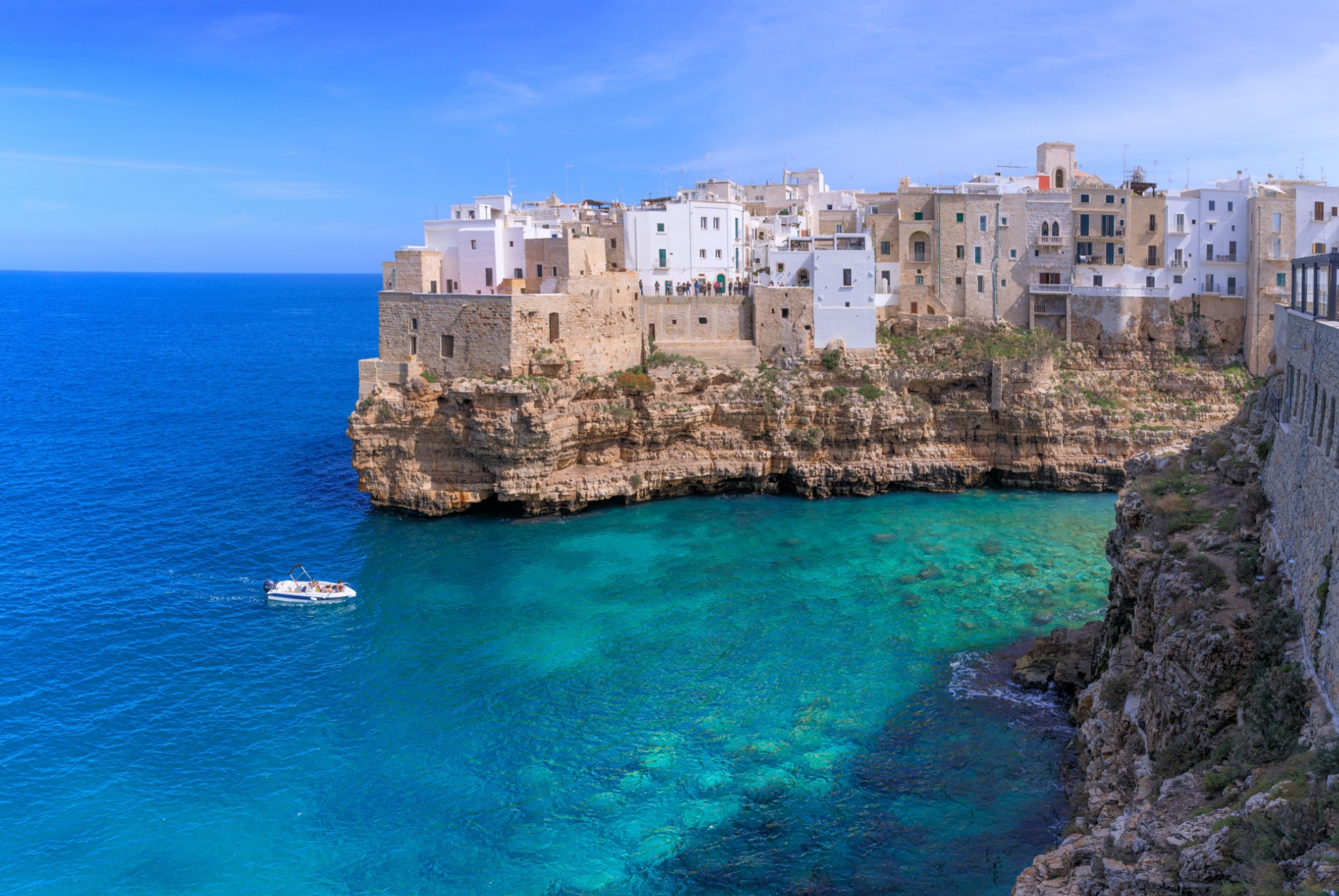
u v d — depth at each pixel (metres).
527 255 95.06
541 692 52.47
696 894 36.59
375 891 37.19
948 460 92.81
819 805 41.81
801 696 51.53
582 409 86.94
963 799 41.78
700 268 104.25
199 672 55.12
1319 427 34.59
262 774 45.00
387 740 47.91
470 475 85.75
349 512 86.44
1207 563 38.66
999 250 101.12
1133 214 100.12
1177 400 94.62
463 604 64.81
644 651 57.25
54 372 181.25
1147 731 36.75
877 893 36.19
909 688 52.06
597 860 38.72
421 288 95.31
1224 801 27.88
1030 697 50.56
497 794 43.41
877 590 66.25
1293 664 31.23
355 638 59.69
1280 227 96.50
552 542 77.81
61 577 69.38
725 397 92.44
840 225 118.50
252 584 68.62
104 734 48.31
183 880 37.72
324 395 154.00
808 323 94.62
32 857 38.88
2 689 52.78
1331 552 30.69
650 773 44.72
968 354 94.25
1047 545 74.88
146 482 95.69
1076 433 91.50
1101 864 27.30
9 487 93.31
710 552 74.88
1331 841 22.89
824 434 91.38
